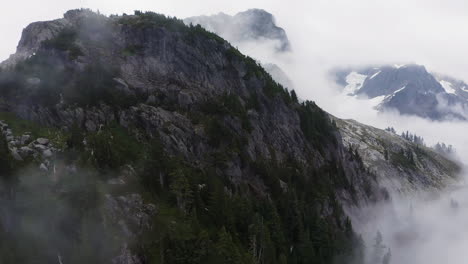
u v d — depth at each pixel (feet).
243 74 524.93
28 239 237.04
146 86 423.23
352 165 633.20
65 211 250.57
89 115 353.92
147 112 384.06
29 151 285.84
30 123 334.03
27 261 227.40
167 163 315.37
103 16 498.28
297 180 451.12
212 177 343.67
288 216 382.63
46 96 354.33
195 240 266.98
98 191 264.31
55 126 339.77
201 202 310.86
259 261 303.07
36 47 438.40
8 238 233.35
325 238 380.78
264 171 410.11
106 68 415.85
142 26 477.36
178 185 290.35
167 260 250.98
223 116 430.61
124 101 382.01
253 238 298.56
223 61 516.73
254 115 479.82
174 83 449.06
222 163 382.63
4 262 221.87
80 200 254.88
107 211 257.34
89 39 450.30
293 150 499.51
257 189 395.96
